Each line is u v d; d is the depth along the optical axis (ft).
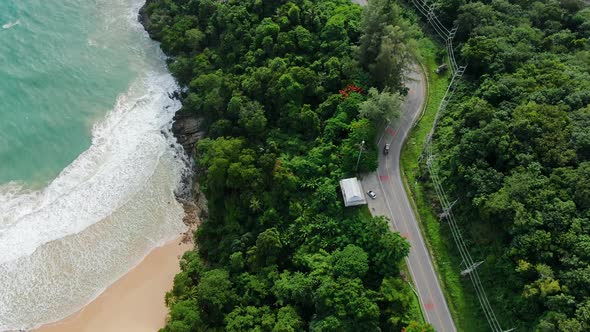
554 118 252.01
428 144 295.48
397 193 286.25
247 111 320.09
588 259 208.85
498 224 246.88
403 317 239.91
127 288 300.20
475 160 259.60
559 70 286.46
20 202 328.49
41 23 418.92
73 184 339.98
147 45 418.51
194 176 349.61
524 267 220.43
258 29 353.72
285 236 282.56
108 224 324.80
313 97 326.24
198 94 356.79
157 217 331.57
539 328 209.46
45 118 368.89
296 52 343.67
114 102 383.45
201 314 268.21
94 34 421.18
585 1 356.59
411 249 268.82
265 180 299.38
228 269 286.66
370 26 313.12
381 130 307.37
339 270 249.75
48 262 304.71
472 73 316.40
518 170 245.24
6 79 381.81
